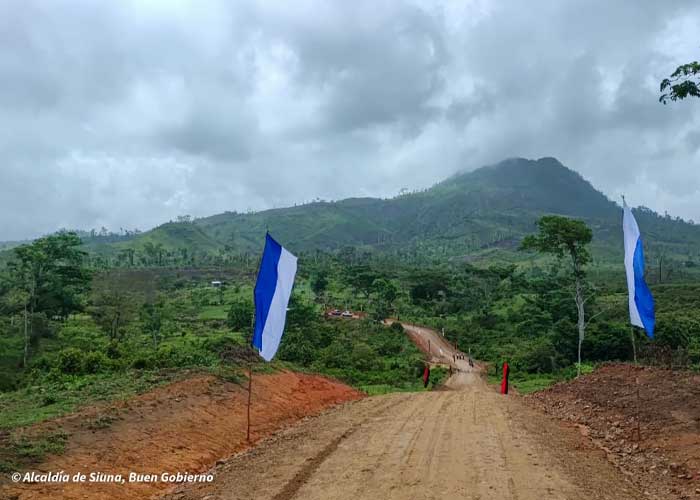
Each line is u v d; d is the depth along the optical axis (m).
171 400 12.88
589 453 10.17
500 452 9.69
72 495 7.53
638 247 11.59
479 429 12.07
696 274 120.50
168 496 8.12
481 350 58.91
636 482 8.34
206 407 13.16
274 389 17.47
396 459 9.28
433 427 12.42
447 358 56.31
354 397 22.34
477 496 7.14
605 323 40.09
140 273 92.12
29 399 14.22
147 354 24.52
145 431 10.59
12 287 55.06
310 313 56.97
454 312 81.38
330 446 10.62
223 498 7.52
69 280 52.38
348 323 66.62
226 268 121.31
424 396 20.02
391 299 83.69
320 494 7.43
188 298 82.38
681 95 12.78
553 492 7.27
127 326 50.03
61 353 21.50
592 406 15.77
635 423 12.45
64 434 9.40
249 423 12.51
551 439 11.22
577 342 39.69
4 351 37.19
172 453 10.00
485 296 84.50
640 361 27.42
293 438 11.97
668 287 75.31
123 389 14.12
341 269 109.19
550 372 39.22
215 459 10.56
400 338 62.53
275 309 11.36
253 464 9.55
